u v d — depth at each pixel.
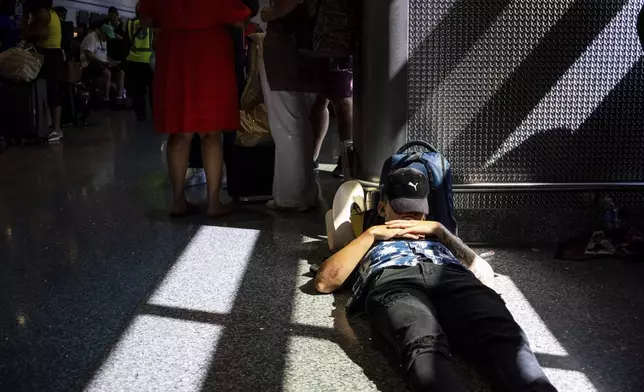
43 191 5.86
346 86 5.08
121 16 20.42
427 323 2.35
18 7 11.64
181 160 4.75
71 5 17.00
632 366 2.48
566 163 4.04
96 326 2.91
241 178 5.31
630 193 4.07
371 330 2.84
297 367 2.52
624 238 3.83
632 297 3.17
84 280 3.49
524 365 2.18
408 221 3.06
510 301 3.13
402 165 3.50
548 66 3.93
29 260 3.84
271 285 3.40
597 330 2.80
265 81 4.85
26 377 2.45
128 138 9.88
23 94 8.80
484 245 4.01
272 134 4.94
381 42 3.84
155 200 5.46
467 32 3.88
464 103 3.94
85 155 8.07
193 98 4.52
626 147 4.04
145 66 12.44
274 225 4.61
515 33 3.89
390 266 2.78
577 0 3.87
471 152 3.99
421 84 3.91
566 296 3.19
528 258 3.78
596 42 3.93
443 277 2.68
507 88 3.94
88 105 12.19
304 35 4.64
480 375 2.42
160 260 3.82
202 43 4.50
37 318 3.00
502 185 3.99
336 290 3.29
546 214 4.05
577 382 2.37
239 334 2.81
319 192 5.58
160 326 2.90
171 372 2.48
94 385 2.39
